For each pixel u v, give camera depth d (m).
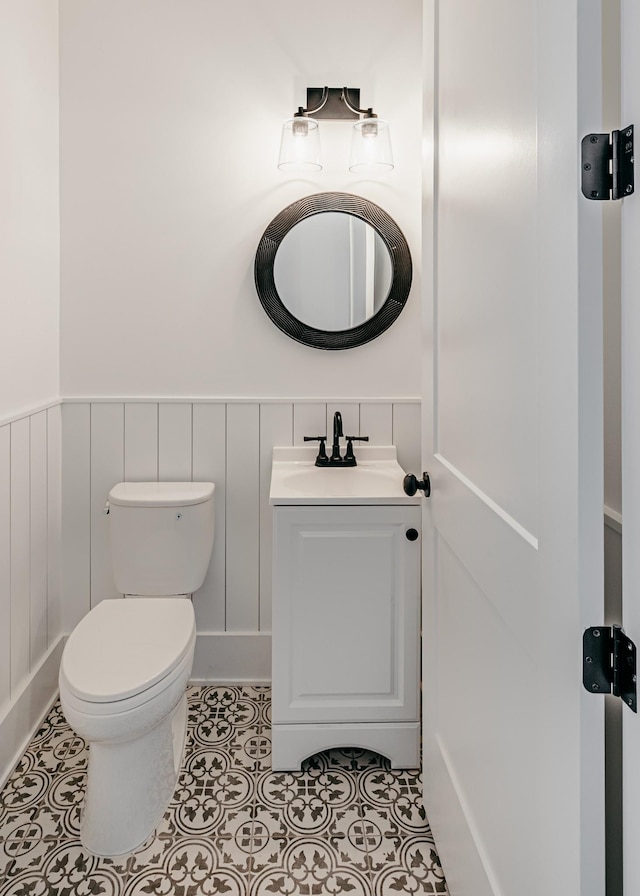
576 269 0.77
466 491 1.29
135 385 2.50
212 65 2.42
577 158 0.76
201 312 2.48
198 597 2.57
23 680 2.13
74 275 2.45
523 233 0.97
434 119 1.54
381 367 2.53
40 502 2.29
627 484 0.72
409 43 2.43
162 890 1.57
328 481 2.29
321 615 2.03
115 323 2.47
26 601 2.16
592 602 0.79
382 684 2.05
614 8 0.97
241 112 2.43
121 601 2.09
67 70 2.40
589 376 0.77
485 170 1.16
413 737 2.04
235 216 2.45
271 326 2.50
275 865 1.66
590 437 0.78
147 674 1.68
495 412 1.12
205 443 2.52
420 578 2.03
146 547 2.30
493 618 1.18
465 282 1.30
